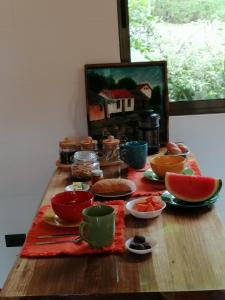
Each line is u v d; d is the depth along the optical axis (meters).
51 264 1.14
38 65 2.25
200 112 2.35
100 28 2.21
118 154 1.96
